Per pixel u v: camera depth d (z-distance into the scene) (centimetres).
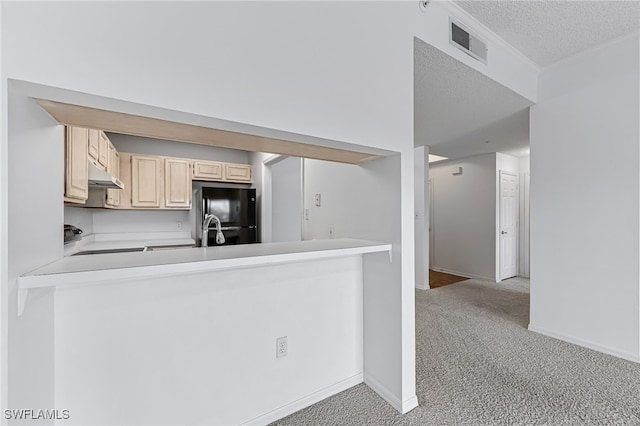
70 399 112
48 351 102
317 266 178
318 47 128
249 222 433
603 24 204
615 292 229
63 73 77
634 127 218
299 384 171
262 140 135
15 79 71
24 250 81
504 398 177
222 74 102
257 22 110
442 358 228
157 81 90
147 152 427
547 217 269
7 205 71
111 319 119
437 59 196
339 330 188
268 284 159
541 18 199
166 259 110
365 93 146
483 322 305
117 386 121
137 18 87
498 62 231
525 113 300
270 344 160
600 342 238
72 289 111
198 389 139
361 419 161
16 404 76
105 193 313
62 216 112
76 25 79
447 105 278
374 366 189
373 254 188
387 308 178
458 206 544
